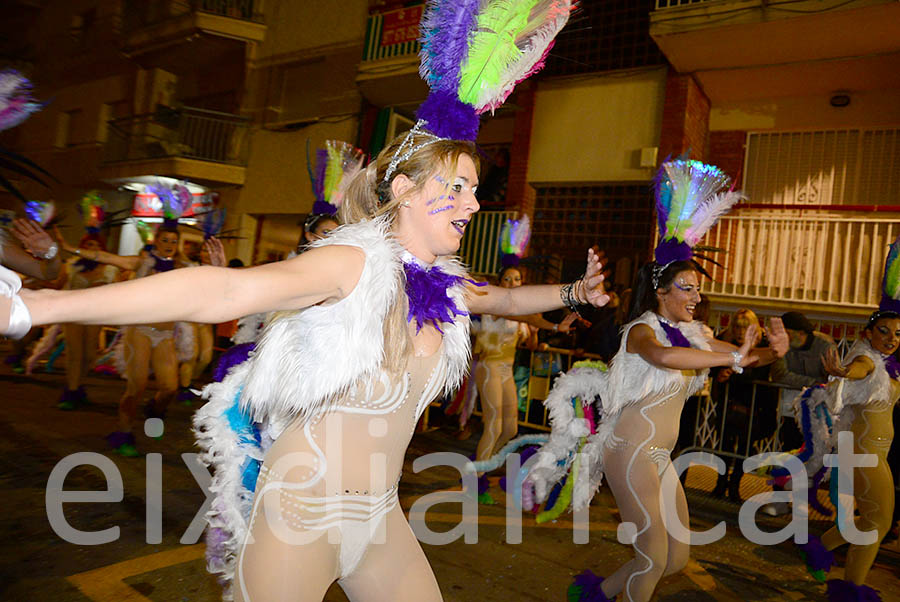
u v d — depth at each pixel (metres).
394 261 1.47
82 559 3.24
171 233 5.43
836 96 8.68
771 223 8.59
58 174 18.97
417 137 1.61
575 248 10.04
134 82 17.06
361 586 1.59
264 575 1.41
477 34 1.59
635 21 9.56
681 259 3.03
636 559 2.76
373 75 11.29
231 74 15.40
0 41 19.94
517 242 5.53
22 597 2.81
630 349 2.95
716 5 7.64
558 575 3.62
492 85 1.63
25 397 6.93
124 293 0.97
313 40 13.36
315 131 13.18
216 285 1.08
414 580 1.60
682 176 3.08
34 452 4.94
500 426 5.05
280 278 1.20
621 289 7.45
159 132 15.49
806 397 4.34
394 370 1.48
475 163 1.64
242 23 14.02
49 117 19.53
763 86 8.84
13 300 0.86
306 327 1.40
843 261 8.20
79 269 6.73
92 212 6.91
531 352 6.77
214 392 1.86
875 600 3.45
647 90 9.35
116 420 6.23
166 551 3.41
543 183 10.14
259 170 14.10
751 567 4.11
